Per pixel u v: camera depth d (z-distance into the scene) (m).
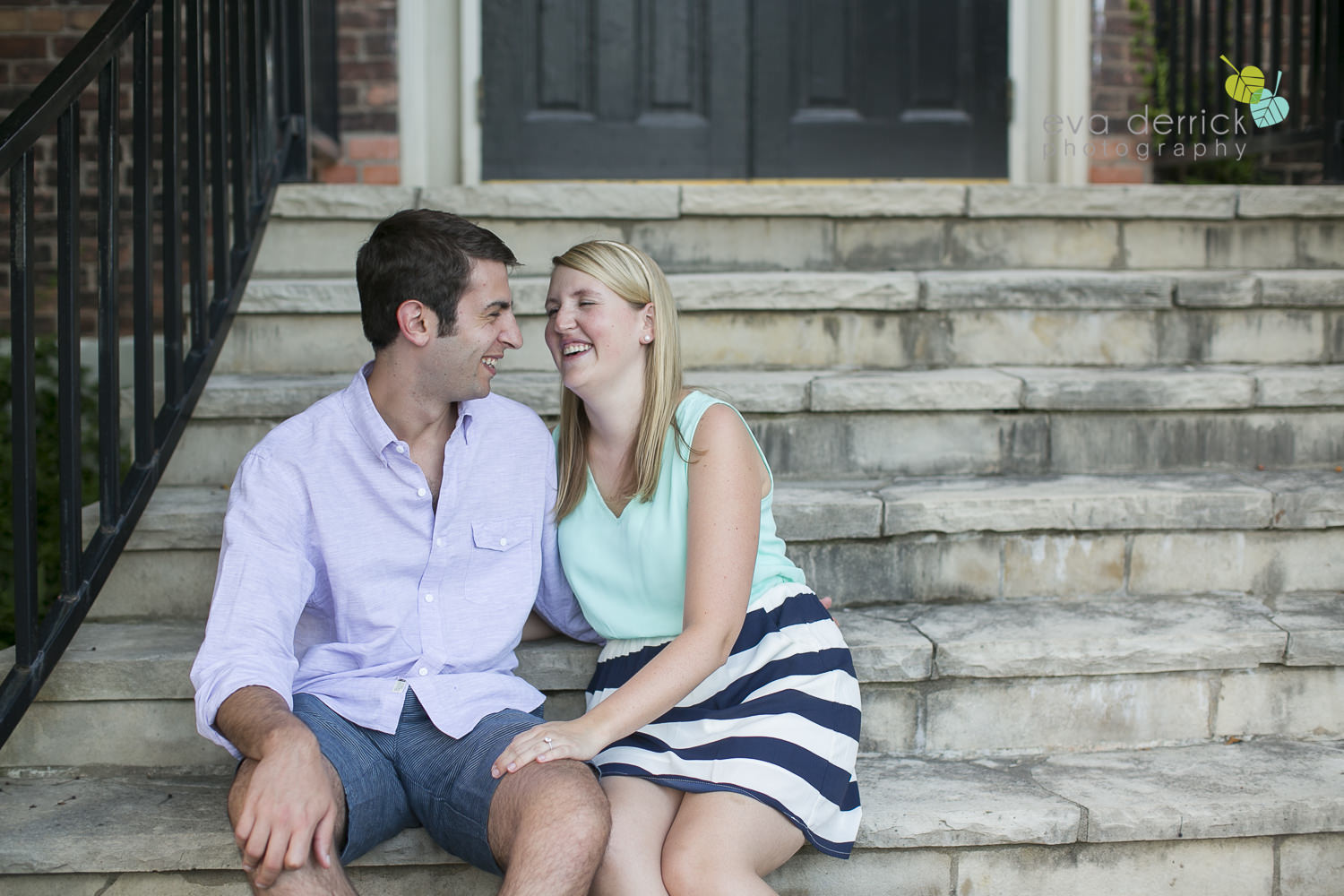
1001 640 1.96
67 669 1.85
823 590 2.18
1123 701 1.99
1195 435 2.53
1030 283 2.73
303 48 3.02
